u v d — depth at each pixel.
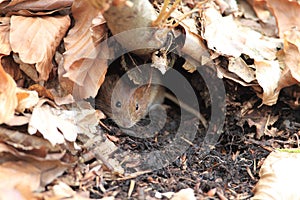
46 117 0.85
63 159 0.85
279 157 0.89
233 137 0.93
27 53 0.88
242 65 0.93
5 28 0.89
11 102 0.84
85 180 0.85
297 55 0.93
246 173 0.89
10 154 0.83
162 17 0.87
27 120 0.84
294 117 0.95
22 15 0.90
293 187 0.85
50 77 0.89
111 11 0.85
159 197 0.84
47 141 0.84
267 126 0.94
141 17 0.87
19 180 0.81
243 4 1.03
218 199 0.85
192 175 0.88
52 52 0.89
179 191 0.85
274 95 0.93
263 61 0.93
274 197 0.85
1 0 0.90
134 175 0.87
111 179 0.86
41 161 0.83
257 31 1.00
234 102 0.94
